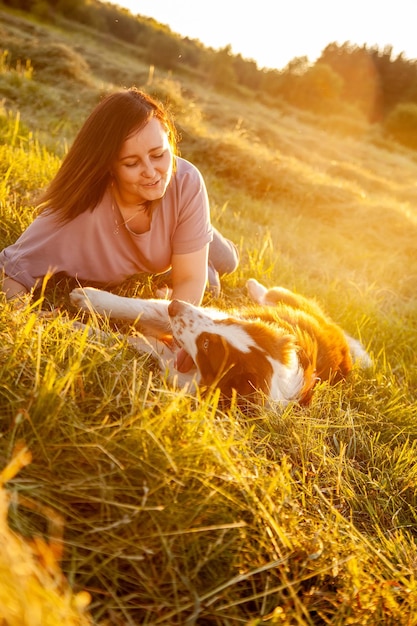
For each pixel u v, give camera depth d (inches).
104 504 75.2
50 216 126.0
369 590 84.3
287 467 102.1
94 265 136.5
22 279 128.4
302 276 235.9
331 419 134.0
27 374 87.3
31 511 70.7
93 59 770.8
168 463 81.4
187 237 136.7
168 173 122.4
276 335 129.5
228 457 86.4
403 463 128.4
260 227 294.5
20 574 53.6
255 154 410.9
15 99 397.7
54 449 78.0
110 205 127.5
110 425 80.8
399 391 163.0
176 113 477.7
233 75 1499.8
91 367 92.9
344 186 429.7
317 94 1749.5
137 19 1790.1
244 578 76.9
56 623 54.3
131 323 140.0
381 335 202.1
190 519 77.9
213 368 122.9
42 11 1333.7
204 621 72.8
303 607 74.5
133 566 71.6
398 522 112.3
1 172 197.0
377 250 340.8
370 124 1806.1
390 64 2461.9
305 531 91.2
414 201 575.5
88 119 118.0
